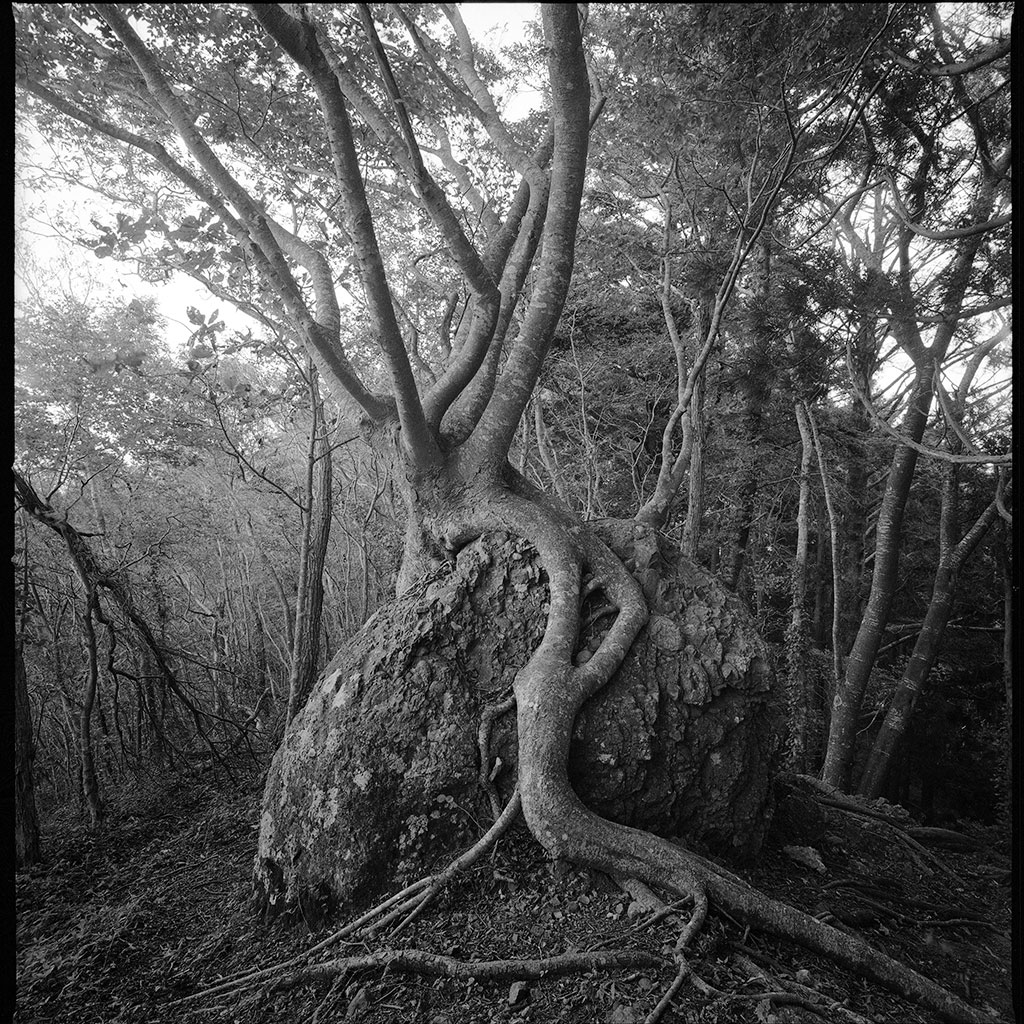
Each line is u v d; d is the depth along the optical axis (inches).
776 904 138.6
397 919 144.9
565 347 509.7
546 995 119.8
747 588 653.9
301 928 156.1
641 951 124.8
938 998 128.4
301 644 320.2
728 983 119.8
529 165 227.0
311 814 165.2
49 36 162.1
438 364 396.8
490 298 184.4
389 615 192.4
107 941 169.8
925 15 215.3
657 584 192.5
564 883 145.6
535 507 195.6
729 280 264.7
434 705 168.6
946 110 244.2
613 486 595.8
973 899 187.6
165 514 572.1
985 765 568.4
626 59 227.0
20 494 297.6
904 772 588.7
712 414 487.5
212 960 156.3
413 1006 121.9
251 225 180.7
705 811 166.1
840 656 459.2
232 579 773.9
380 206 329.4
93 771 297.9
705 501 592.1
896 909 169.8
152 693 370.0
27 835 248.4
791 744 465.7
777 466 559.5
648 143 314.5
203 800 310.0
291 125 242.4
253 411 355.9
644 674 170.6
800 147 269.9
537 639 177.8
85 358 292.2
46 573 413.7
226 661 559.8
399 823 159.8
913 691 461.4
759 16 194.1
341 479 690.8
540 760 150.3
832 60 208.8
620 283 460.1
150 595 489.1
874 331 311.3
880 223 369.1
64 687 380.8
